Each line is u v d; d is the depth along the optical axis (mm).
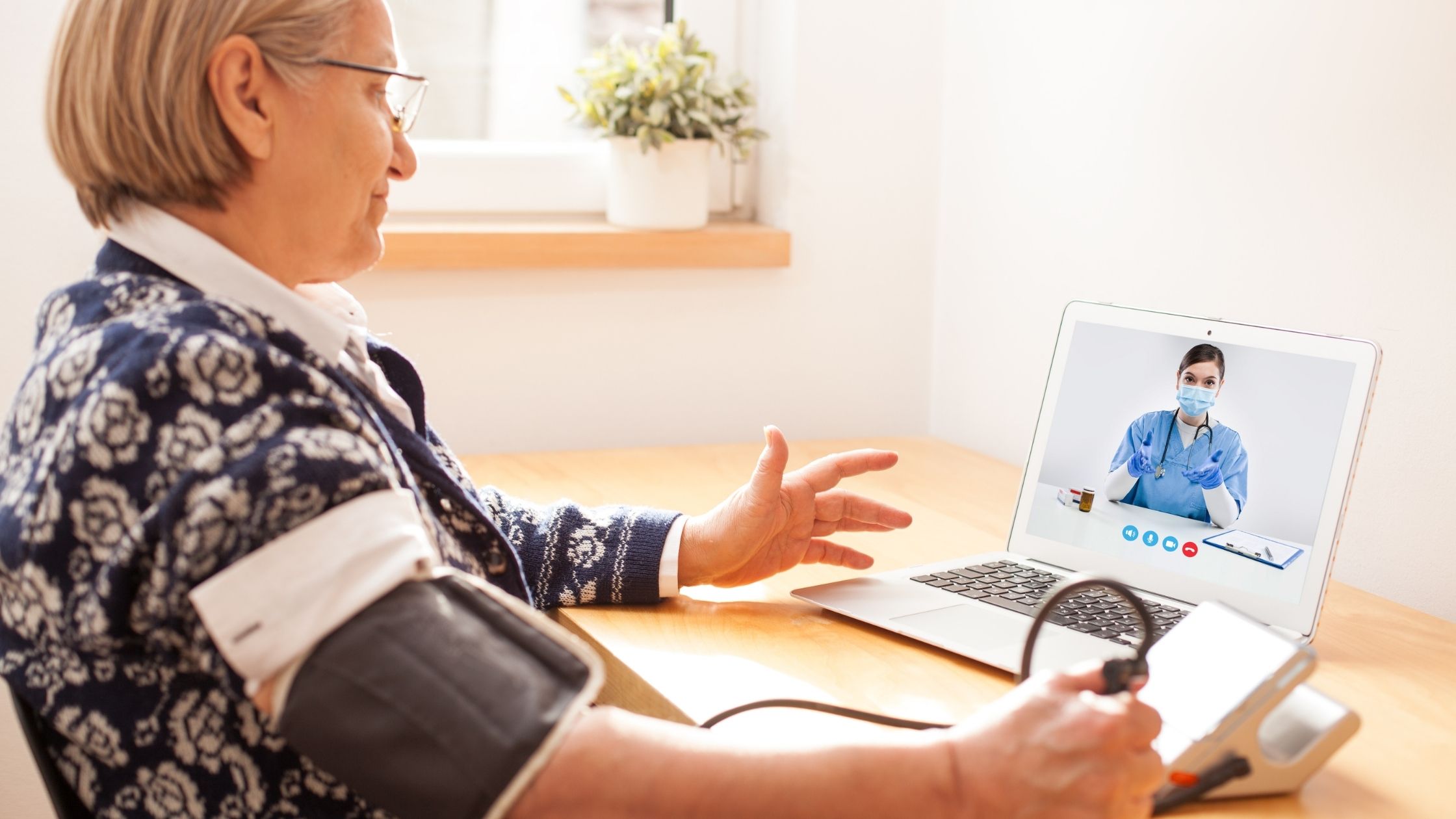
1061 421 1077
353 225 766
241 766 664
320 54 707
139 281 685
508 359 1518
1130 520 1020
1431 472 1062
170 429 600
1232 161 1226
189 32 664
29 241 1321
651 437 1598
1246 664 679
